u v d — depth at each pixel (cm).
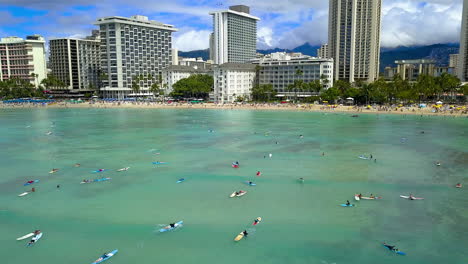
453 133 14100
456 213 6266
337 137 13375
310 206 6619
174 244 5306
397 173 8600
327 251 5119
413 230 5684
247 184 7850
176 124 17312
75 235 5572
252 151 11031
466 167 9081
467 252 5069
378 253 5062
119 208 6556
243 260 4916
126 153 10800
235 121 18462
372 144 12019
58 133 14538
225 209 6500
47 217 6203
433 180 8050
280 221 6009
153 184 7881
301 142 12444
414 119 18638
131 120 19038
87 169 9062
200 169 9031
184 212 6372
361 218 6109
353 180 8081
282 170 8906
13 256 5022
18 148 11562
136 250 5156
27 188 7662
